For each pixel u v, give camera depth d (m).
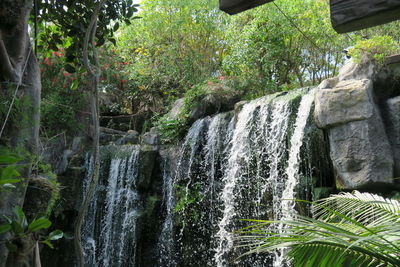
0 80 2.62
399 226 2.04
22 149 2.62
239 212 7.55
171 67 12.12
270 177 7.21
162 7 12.41
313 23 9.53
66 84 10.55
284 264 6.32
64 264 8.95
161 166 9.23
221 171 8.29
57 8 3.88
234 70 10.31
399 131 6.00
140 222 8.73
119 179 9.48
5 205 2.47
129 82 12.80
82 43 4.08
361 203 3.56
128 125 12.34
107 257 8.93
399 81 6.23
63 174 9.38
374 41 6.46
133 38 12.77
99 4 2.82
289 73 11.12
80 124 10.49
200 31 12.67
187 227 8.27
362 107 5.97
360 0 1.31
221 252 7.62
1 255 2.35
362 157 5.85
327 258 2.19
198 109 9.39
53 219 9.03
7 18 2.67
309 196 6.51
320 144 6.53
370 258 2.11
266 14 9.91
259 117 7.73
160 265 8.52
